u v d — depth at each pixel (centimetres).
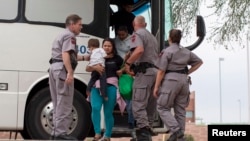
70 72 1052
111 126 1177
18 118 1165
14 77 1170
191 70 1177
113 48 1184
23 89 1172
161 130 1242
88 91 1166
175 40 1159
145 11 1291
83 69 1200
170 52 1146
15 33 1178
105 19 1221
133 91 1145
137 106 1142
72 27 1074
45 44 1187
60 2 1203
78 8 1210
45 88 1187
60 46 1070
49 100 1184
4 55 1170
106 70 1179
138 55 1117
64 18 1202
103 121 1203
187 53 1160
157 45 1166
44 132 1179
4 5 1182
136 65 1143
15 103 1166
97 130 1161
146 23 1230
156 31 1270
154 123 1240
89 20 1215
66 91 1063
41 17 1192
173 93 1148
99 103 1164
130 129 1227
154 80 1155
